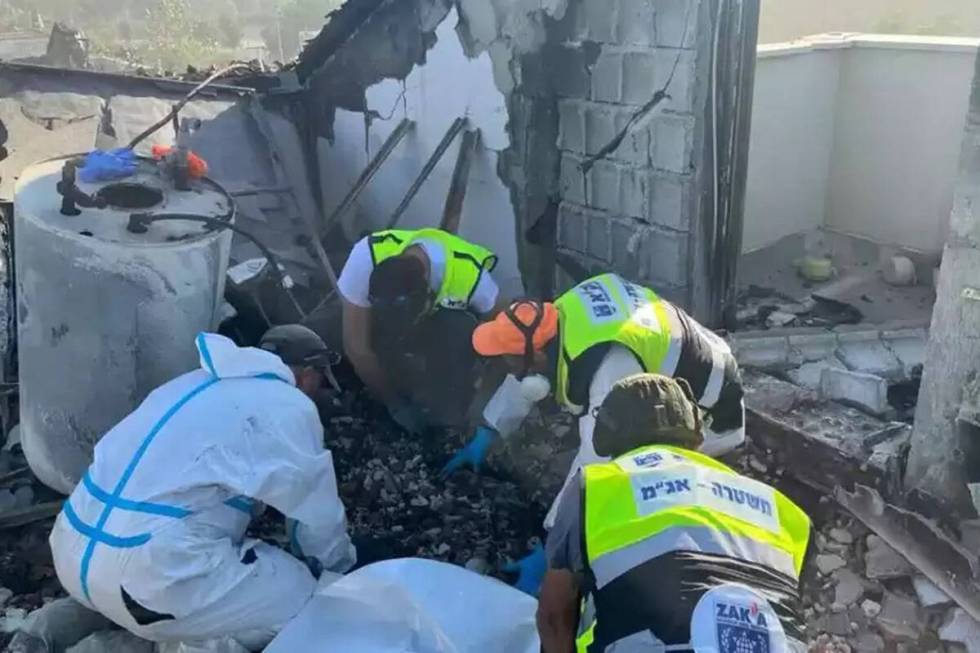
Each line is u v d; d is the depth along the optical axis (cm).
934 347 286
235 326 410
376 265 360
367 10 527
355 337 383
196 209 354
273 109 592
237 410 276
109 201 348
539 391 307
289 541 308
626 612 182
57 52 866
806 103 521
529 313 294
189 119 558
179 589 260
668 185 398
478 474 374
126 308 323
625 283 299
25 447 354
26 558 331
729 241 407
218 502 271
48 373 334
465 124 484
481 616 260
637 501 191
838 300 477
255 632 275
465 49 472
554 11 421
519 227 467
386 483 370
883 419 346
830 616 294
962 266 274
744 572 184
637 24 391
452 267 360
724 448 310
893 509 301
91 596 267
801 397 357
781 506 198
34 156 499
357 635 259
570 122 432
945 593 287
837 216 549
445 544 337
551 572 204
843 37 527
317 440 289
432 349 370
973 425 281
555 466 370
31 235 325
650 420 214
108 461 272
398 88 527
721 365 289
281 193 554
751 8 381
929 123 496
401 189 545
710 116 383
